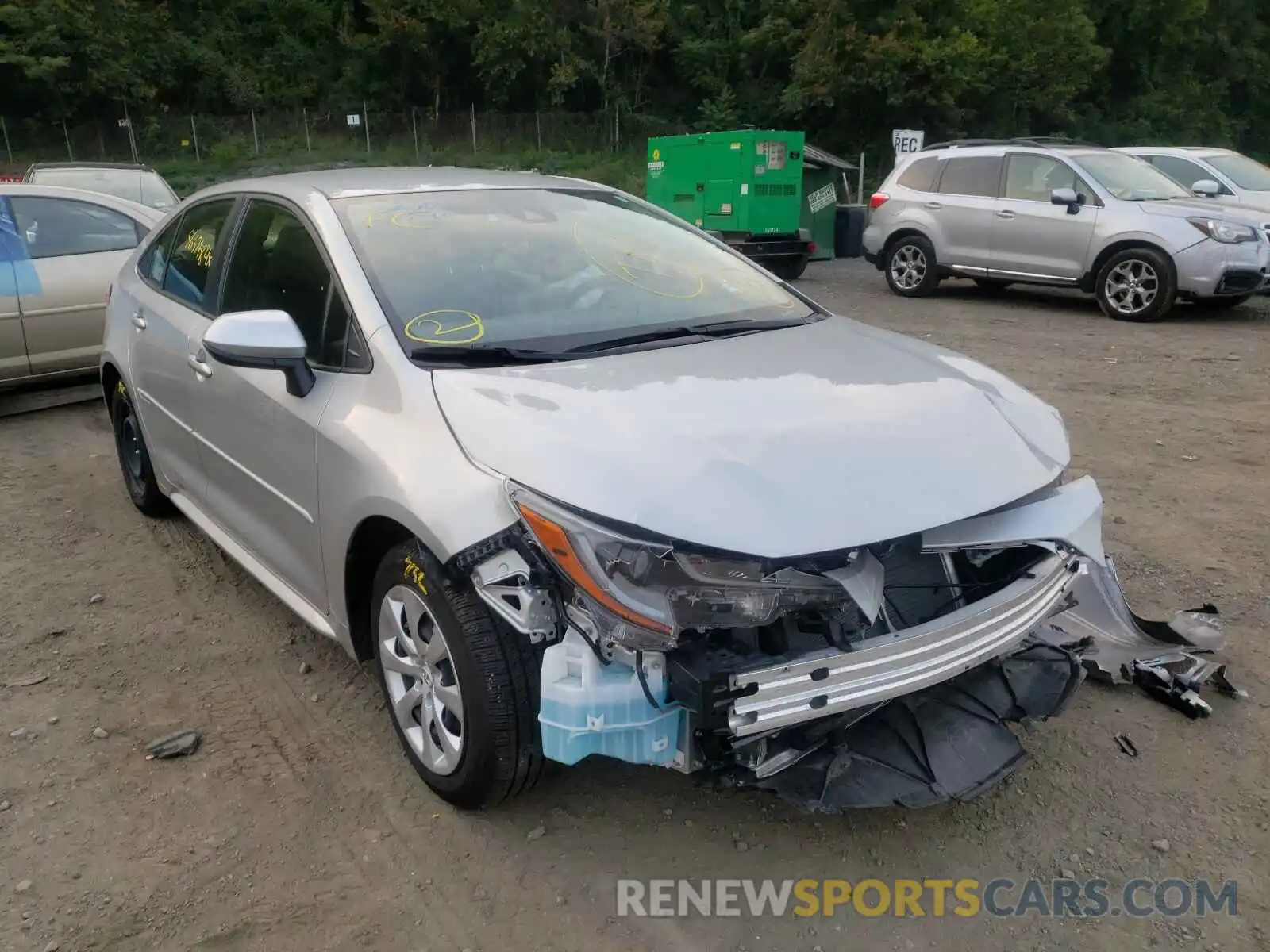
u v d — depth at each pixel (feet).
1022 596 8.98
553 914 8.59
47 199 23.91
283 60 164.35
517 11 156.35
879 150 127.95
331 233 11.14
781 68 153.58
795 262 52.21
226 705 11.65
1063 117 141.38
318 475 10.22
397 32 155.33
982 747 9.14
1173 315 37.99
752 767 8.36
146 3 157.58
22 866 9.08
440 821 9.67
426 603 9.13
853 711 8.70
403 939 8.32
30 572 15.23
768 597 7.83
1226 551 15.65
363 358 10.13
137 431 16.56
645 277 12.12
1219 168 44.16
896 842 9.49
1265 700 11.68
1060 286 39.37
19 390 24.91
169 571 15.26
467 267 11.18
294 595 11.83
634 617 7.74
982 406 9.92
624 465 8.12
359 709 11.57
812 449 8.57
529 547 8.09
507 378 9.54
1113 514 17.16
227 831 9.55
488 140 149.59
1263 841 9.44
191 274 14.28
